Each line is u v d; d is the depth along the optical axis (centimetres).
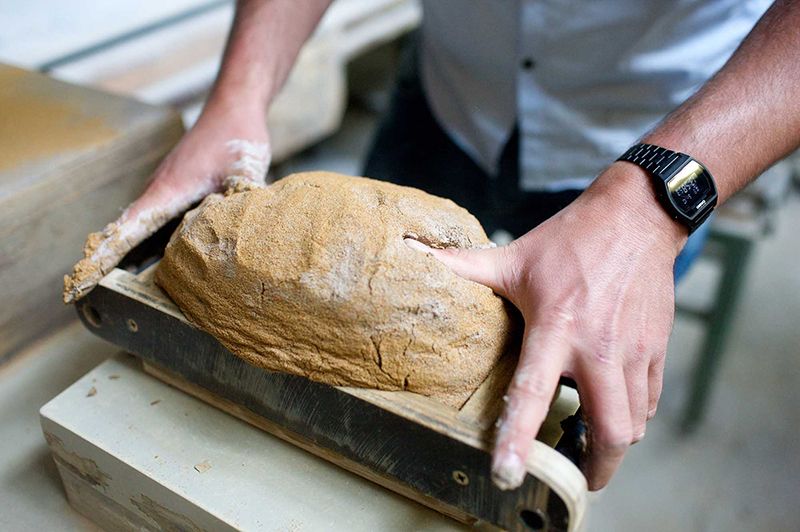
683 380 126
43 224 64
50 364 62
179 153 58
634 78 70
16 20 104
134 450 48
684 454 115
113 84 102
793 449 115
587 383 41
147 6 113
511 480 37
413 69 93
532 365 40
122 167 69
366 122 185
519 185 83
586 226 46
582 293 43
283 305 44
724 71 50
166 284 48
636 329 43
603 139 75
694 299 142
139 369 53
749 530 104
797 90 48
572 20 69
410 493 45
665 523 104
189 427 49
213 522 44
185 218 50
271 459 47
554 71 72
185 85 107
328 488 46
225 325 45
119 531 52
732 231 96
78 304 52
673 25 67
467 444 39
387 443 43
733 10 67
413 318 43
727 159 48
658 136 49
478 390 43
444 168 90
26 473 55
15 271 63
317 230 45
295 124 135
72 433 49
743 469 112
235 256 45
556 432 45
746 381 125
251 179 56
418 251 44
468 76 80
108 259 52
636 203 46
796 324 136
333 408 44
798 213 163
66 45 101
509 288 45
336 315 43
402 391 43
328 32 130
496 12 72
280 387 45
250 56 65
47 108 72
